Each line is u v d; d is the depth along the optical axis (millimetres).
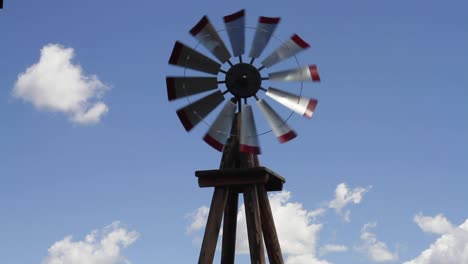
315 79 15586
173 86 15570
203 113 15484
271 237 15648
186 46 15633
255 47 15719
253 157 16188
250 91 15609
